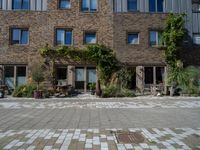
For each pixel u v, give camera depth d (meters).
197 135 7.40
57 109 13.14
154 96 21.09
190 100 17.83
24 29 23.61
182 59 24.14
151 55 23.91
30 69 23.22
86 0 23.97
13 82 23.31
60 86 21.48
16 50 23.39
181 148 6.10
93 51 23.33
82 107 13.93
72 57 23.36
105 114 11.45
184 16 24.39
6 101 17.08
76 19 23.70
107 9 23.94
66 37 23.73
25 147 6.18
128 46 23.80
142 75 23.75
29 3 23.67
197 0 24.69
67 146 6.26
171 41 23.44
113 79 22.11
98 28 23.73
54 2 23.69
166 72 23.84
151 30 24.14
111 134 7.54
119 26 23.89
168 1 24.38
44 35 23.48
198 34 24.50
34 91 19.44
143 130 8.09
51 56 23.31
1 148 6.11
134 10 24.16
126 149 6.02
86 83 23.41
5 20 23.50
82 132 7.79
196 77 22.59
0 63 23.23
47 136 7.27
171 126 8.73
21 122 9.51
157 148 6.11
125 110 12.80
